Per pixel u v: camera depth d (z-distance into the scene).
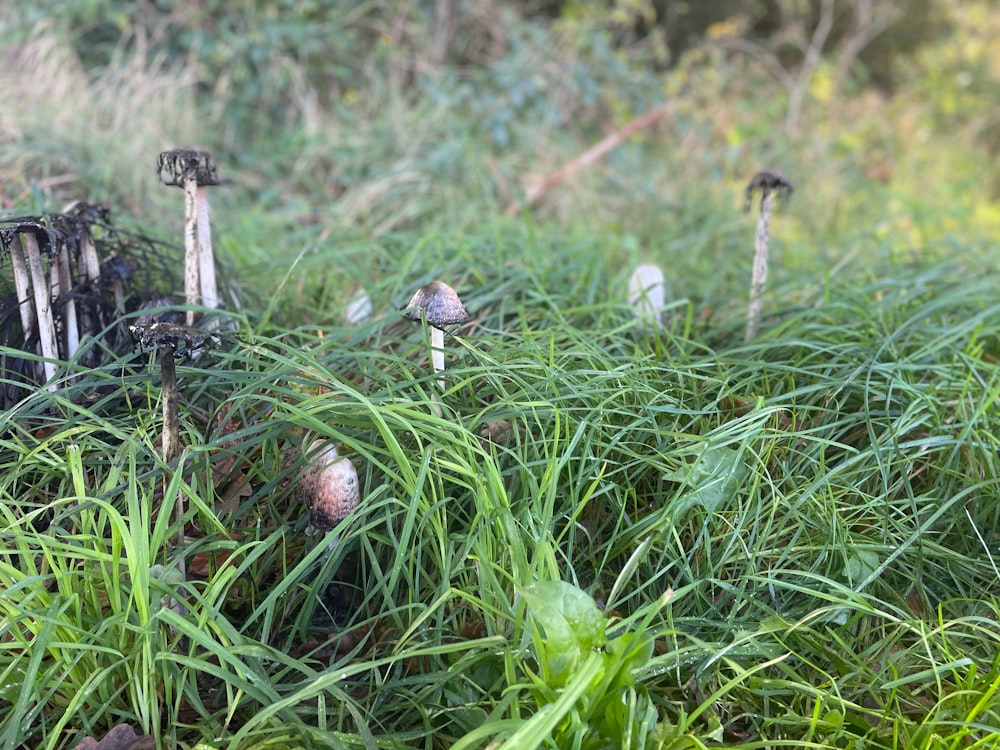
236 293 0.66
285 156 1.21
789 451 0.49
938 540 0.47
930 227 1.23
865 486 0.50
